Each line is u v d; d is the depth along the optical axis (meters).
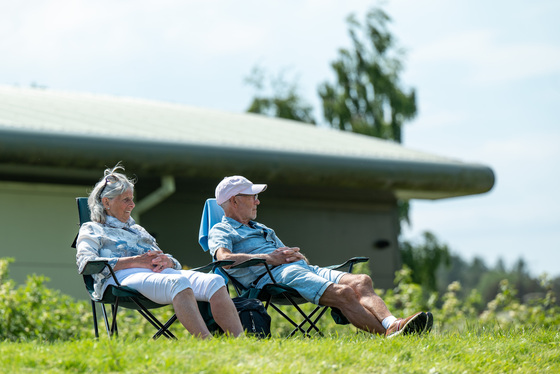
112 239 10.81
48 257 20.58
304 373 8.12
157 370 7.90
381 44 56.75
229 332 9.88
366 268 23.00
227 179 11.98
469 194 25.62
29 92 30.31
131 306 10.54
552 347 10.31
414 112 55.81
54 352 8.41
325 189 24.88
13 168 19.61
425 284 49.88
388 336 10.27
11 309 15.20
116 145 19.59
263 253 11.72
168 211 22.33
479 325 12.82
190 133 22.62
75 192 21.20
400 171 23.75
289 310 17.36
